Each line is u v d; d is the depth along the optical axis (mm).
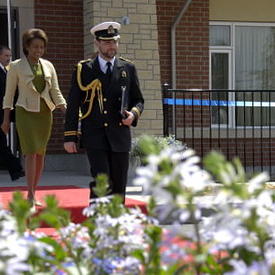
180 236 3914
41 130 13258
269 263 3693
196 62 21844
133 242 4582
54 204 4172
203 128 21766
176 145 16188
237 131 22125
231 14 22406
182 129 21422
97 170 10484
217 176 4090
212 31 22391
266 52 23047
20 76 13164
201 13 21891
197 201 3797
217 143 22016
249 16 22625
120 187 10680
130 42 19281
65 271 4203
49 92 13461
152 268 4195
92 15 19281
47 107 13320
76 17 20484
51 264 4309
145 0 19469
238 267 3463
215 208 3932
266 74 23031
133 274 4387
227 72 22578
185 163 3590
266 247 3945
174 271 4066
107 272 4363
